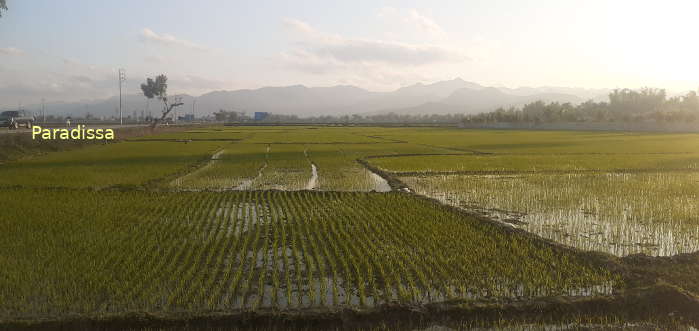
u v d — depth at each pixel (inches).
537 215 599.2
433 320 309.3
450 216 575.2
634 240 486.0
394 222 543.5
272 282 362.9
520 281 366.3
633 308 321.7
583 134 2918.3
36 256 413.7
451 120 7470.5
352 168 1113.4
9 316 303.0
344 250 439.8
